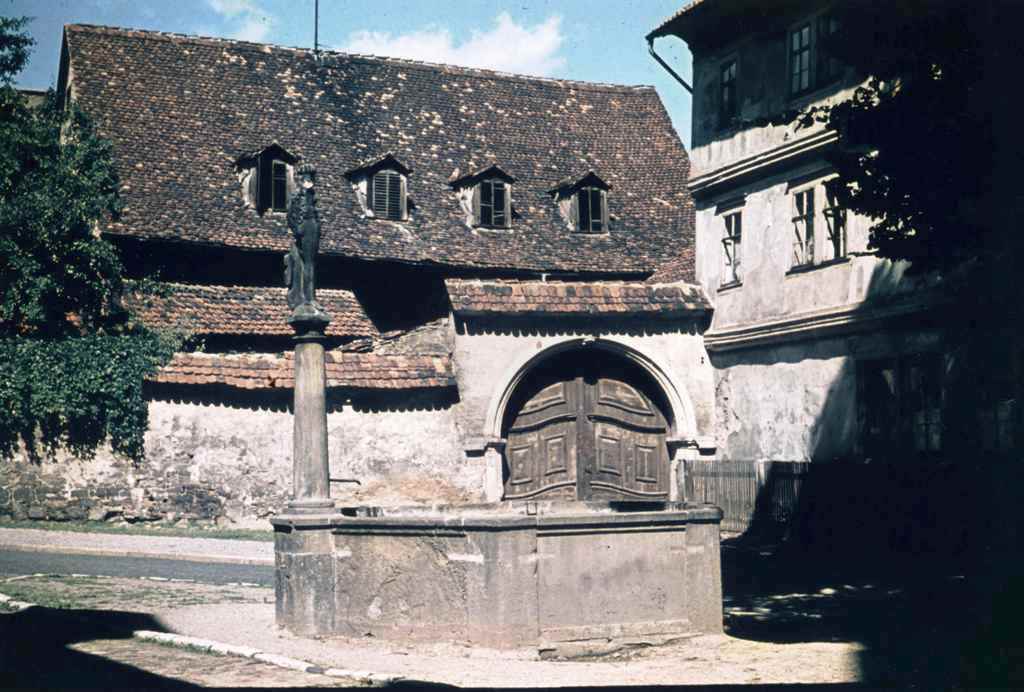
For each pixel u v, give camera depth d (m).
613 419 27.23
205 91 31.30
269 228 28.94
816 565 18.09
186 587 15.12
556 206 32.75
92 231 26.56
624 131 35.97
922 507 18.11
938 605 13.31
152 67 31.27
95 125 28.86
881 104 12.21
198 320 26.20
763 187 24.88
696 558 11.32
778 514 22.05
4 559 18.00
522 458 26.47
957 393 18.23
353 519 11.41
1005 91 11.56
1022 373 13.39
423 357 25.41
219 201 28.86
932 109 11.83
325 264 29.09
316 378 12.19
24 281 24.22
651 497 27.34
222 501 23.52
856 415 21.89
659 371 26.89
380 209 30.48
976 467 16.75
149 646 10.66
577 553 10.79
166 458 23.27
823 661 10.15
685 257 30.00
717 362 26.84
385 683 9.01
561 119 35.50
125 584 15.20
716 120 26.52
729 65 26.12
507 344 25.89
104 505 22.97
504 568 10.48
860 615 13.04
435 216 31.03
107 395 22.92
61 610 12.44
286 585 11.70
